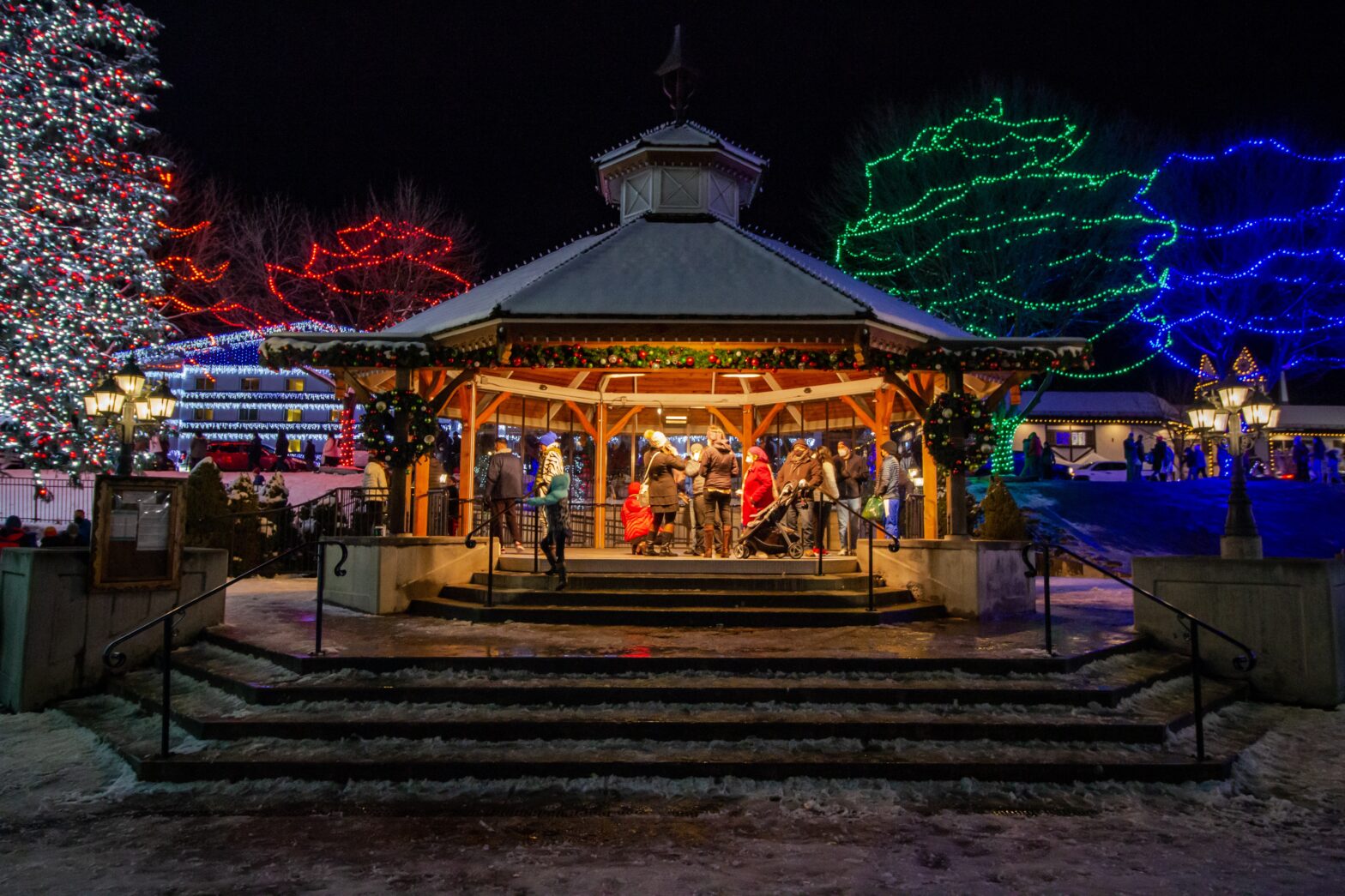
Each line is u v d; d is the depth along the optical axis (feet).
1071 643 31.40
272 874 16.62
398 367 41.19
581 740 23.18
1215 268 119.34
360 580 39.50
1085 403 134.00
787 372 54.65
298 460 102.42
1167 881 16.53
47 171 78.38
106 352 80.59
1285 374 132.57
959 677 27.20
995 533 59.88
